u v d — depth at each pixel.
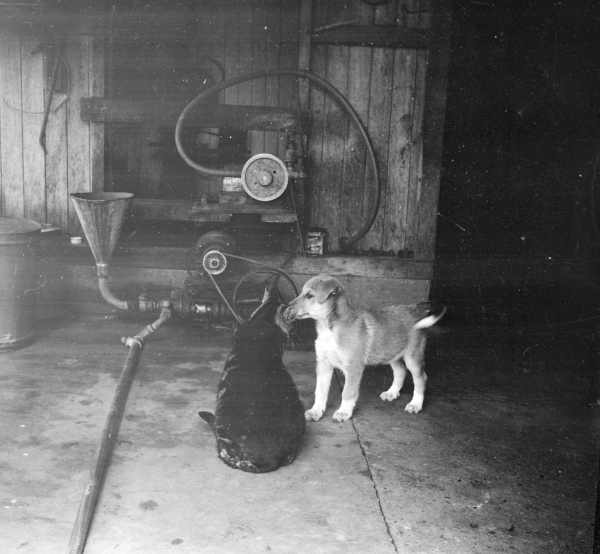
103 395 4.10
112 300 5.26
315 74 5.54
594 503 3.15
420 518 2.96
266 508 2.97
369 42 5.53
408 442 3.70
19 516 2.82
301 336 5.35
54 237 5.59
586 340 5.80
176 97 6.01
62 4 5.52
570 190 6.84
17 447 3.40
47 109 5.65
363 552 2.70
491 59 6.76
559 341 5.77
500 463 3.51
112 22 5.65
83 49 5.63
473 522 2.95
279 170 5.26
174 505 2.96
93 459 3.31
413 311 4.02
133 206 5.51
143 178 6.36
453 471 3.40
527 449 3.69
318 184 5.78
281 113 5.53
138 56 6.05
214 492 3.08
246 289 5.50
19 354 4.75
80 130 5.73
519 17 6.67
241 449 3.24
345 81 5.63
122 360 4.72
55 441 3.48
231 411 3.37
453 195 6.98
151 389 4.22
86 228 5.03
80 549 2.60
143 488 3.08
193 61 6.54
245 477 3.22
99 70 5.66
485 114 6.88
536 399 4.46
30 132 5.74
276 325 3.96
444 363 5.12
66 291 5.82
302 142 5.55
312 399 4.25
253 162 5.24
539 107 6.84
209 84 6.36
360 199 5.80
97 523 2.80
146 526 2.80
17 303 4.77
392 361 4.03
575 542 2.83
